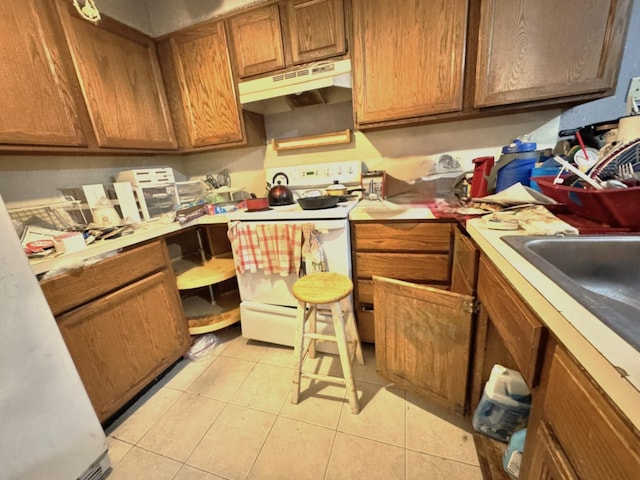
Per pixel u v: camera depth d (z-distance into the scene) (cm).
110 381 116
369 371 141
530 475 53
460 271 108
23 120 108
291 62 146
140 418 123
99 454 98
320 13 136
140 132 158
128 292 122
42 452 82
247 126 171
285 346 166
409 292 104
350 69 138
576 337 36
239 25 149
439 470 95
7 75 104
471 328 94
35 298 81
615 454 32
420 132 166
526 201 92
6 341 75
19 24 107
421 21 124
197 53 161
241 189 196
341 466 98
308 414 119
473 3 116
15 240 76
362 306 149
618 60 107
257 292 154
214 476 98
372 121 142
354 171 174
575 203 82
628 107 124
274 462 101
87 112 132
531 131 147
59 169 146
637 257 63
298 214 135
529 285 49
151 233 132
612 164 78
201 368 152
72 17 125
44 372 83
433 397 111
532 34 111
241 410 124
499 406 94
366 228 134
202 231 212
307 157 191
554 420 45
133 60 154
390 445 104
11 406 76
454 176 164
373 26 130
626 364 30
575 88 112
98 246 110
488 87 120
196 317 170
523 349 55
